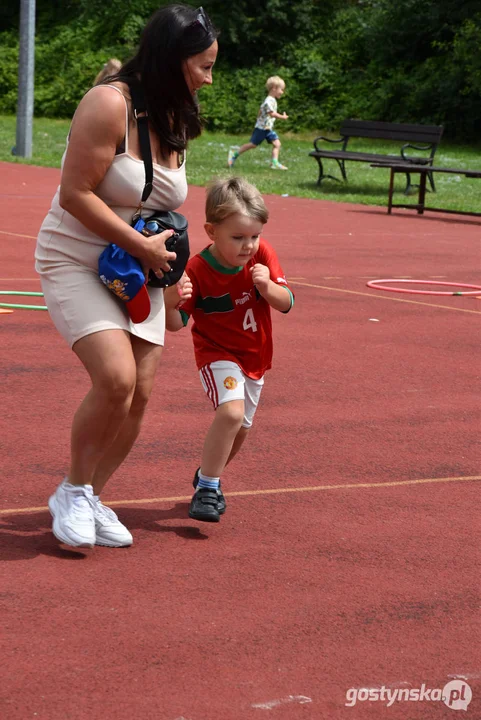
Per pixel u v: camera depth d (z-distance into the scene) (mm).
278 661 3889
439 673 3883
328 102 49906
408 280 13344
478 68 45719
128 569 4664
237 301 5172
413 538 5223
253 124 48969
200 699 3580
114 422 4688
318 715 3531
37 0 59125
